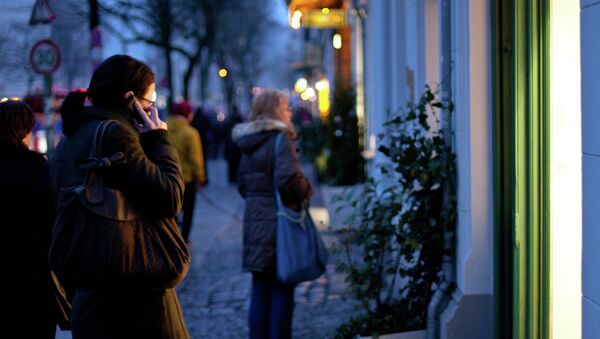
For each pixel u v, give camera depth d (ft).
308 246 17.46
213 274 29.66
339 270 19.13
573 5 13.67
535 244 15.02
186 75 91.71
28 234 13.51
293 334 21.07
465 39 16.12
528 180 15.03
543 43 14.56
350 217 19.03
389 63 29.01
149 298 10.96
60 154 10.96
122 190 10.67
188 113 32.07
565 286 14.40
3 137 13.64
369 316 18.06
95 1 43.73
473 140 15.96
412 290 17.87
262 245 17.49
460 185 16.55
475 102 15.92
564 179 14.26
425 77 22.33
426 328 17.40
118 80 11.07
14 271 13.30
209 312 24.02
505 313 15.80
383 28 28.99
